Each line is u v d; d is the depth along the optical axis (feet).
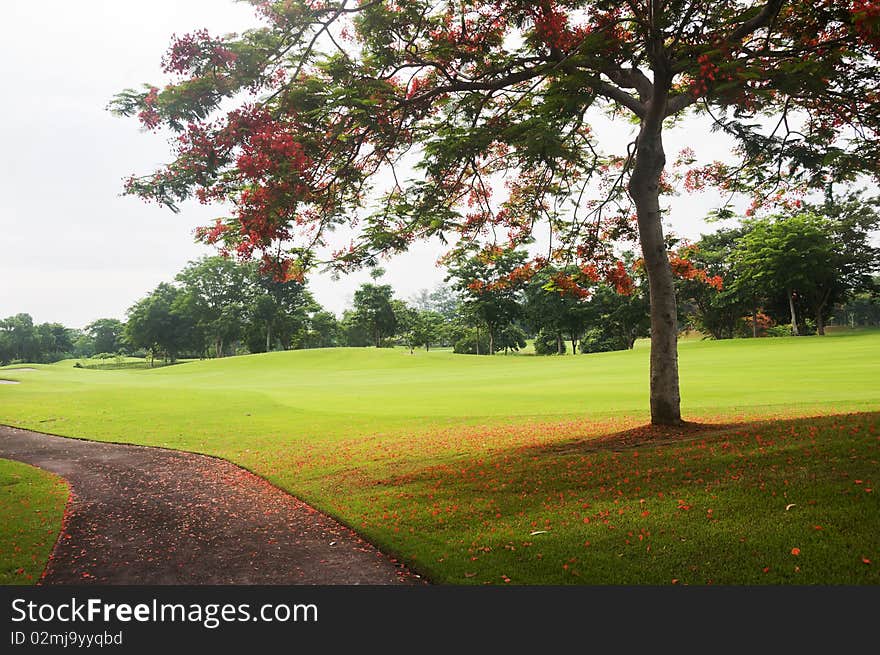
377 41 37.01
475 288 54.34
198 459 51.57
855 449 27.78
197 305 310.24
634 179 41.42
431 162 39.17
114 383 150.30
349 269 43.62
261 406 84.79
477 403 78.79
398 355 223.10
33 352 396.78
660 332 41.68
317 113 35.68
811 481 24.94
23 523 31.17
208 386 138.51
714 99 30.50
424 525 27.30
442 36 38.99
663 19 31.73
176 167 32.22
